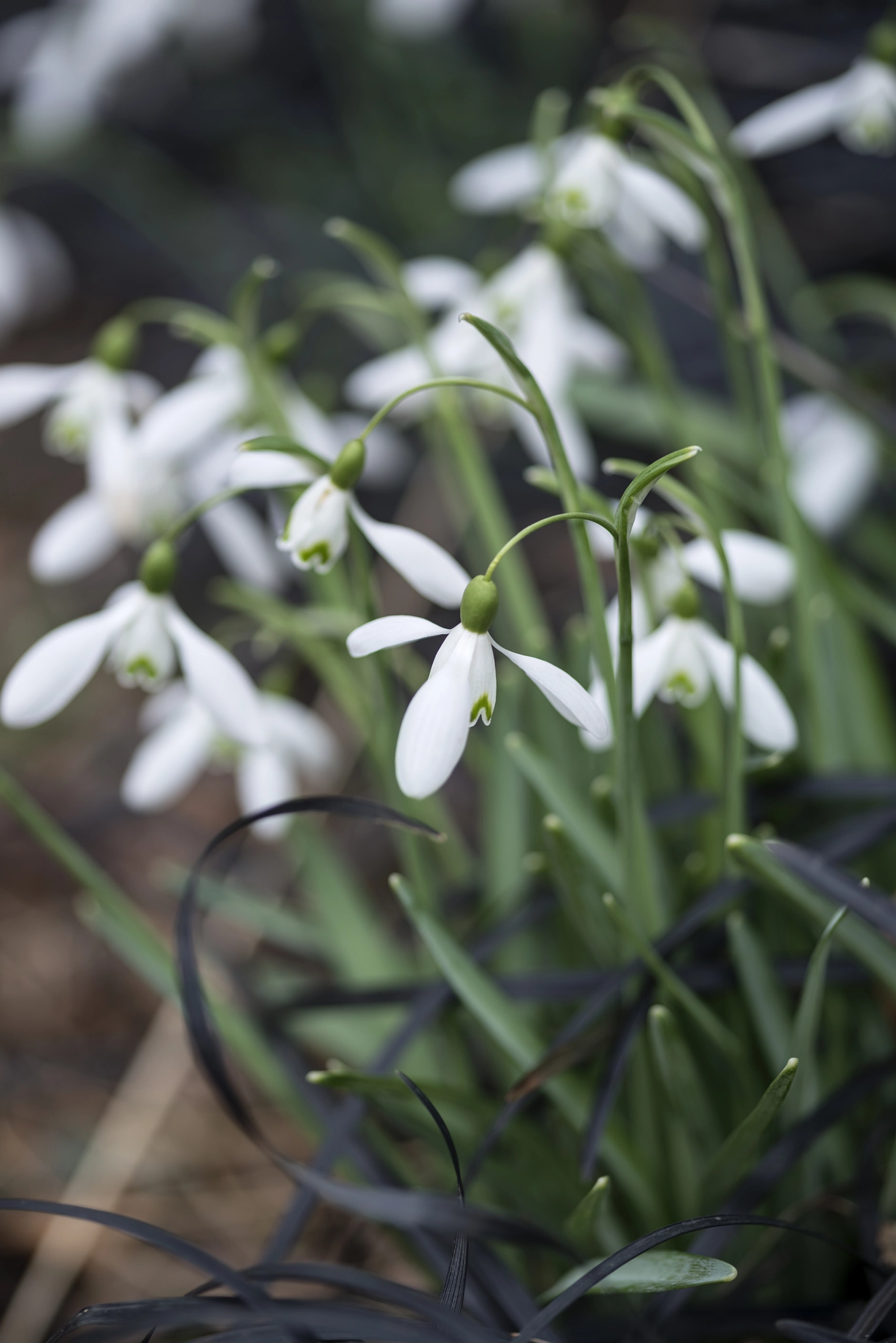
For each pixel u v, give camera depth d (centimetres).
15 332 122
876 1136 52
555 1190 53
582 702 47
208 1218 63
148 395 58
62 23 98
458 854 60
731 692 52
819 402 67
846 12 84
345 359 96
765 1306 52
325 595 58
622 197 57
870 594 58
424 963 59
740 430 66
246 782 58
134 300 121
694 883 54
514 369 49
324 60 105
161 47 104
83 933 76
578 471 58
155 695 94
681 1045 51
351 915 59
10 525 109
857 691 58
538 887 55
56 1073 68
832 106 57
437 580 50
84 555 58
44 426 119
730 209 53
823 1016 55
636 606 54
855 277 84
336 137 108
